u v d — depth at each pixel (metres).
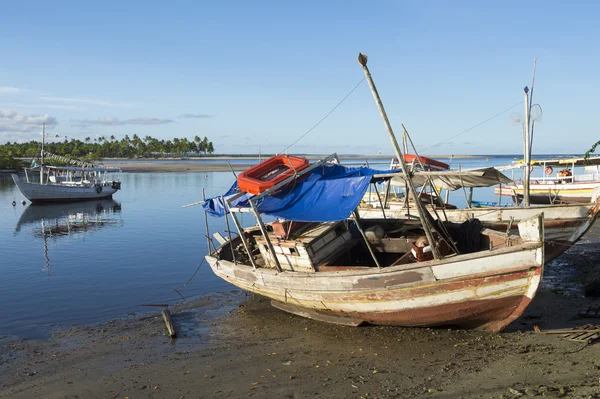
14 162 94.75
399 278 10.00
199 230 28.38
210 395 8.31
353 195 10.81
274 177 12.63
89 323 12.62
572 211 16.73
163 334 11.68
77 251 22.25
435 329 10.75
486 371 8.33
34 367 9.84
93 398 8.41
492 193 48.28
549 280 14.81
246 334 11.48
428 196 19.27
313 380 8.62
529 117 18.36
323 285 11.01
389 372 8.71
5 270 18.56
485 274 9.32
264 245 13.09
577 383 7.47
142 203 44.38
